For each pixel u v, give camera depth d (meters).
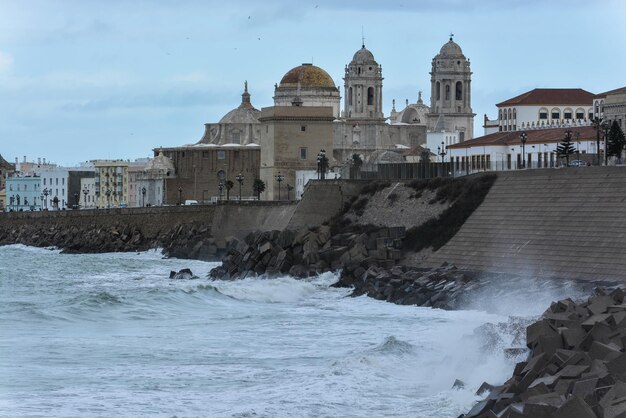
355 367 124.19
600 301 118.81
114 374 126.62
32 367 130.62
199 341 149.62
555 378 95.62
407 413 105.31
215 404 111.81
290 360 134.88
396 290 195.25
